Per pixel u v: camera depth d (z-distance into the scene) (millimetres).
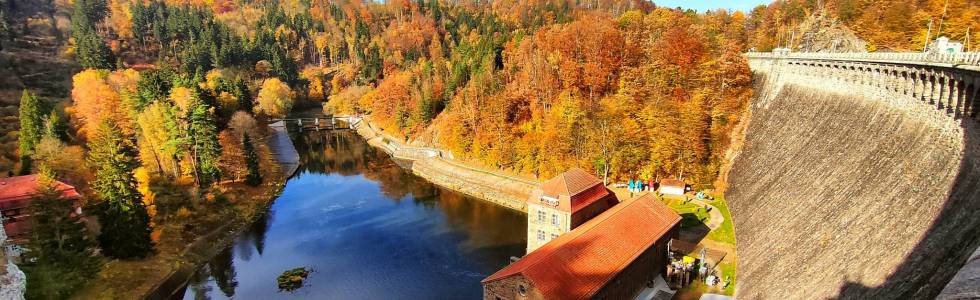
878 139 46094
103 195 60656
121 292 55938
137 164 74625
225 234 75562
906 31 86125
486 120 104625
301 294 58719
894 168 40688
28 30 176250
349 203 91562
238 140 104562
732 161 80188
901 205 36438
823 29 98688
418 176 110562
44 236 50969
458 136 109562
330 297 57875
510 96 104875
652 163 81938
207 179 86250
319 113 199625
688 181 80625
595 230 51406
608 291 46562
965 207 29719
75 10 197250
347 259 67438
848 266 36625
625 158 82812
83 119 98688
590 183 62844
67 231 53219
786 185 56531
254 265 66312
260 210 87125
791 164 59312
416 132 133875
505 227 77562
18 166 82500
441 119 127250
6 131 99688
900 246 33125
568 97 94312
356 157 131125
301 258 68188
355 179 108812
